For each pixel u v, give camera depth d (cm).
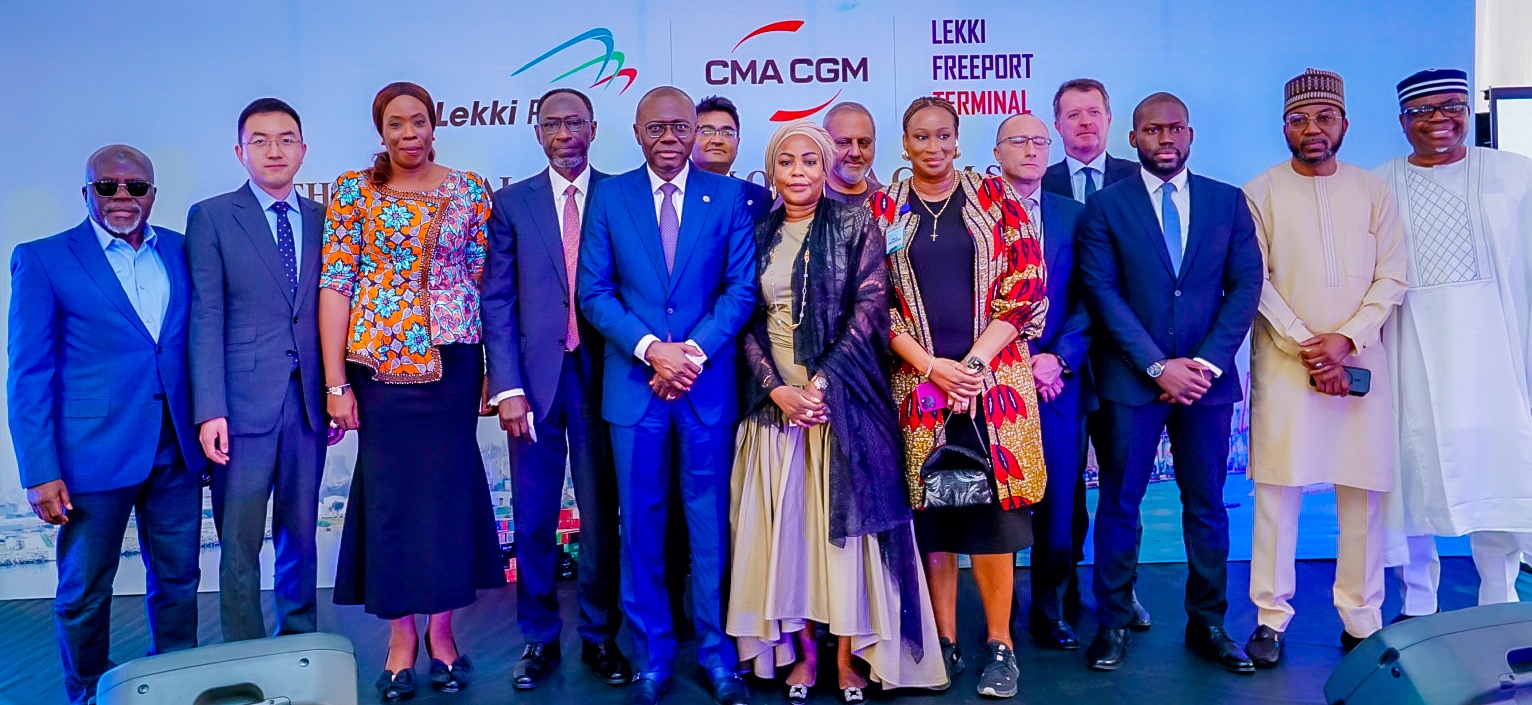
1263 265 297
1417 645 197
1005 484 265
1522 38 422
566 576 413
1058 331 307
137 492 291
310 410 283
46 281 279
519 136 399
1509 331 312
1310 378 295
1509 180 314
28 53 390
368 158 397
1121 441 296
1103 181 379
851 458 262
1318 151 299
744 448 280
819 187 270
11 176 390
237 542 282
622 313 273
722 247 277
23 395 275
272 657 212
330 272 275
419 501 275
